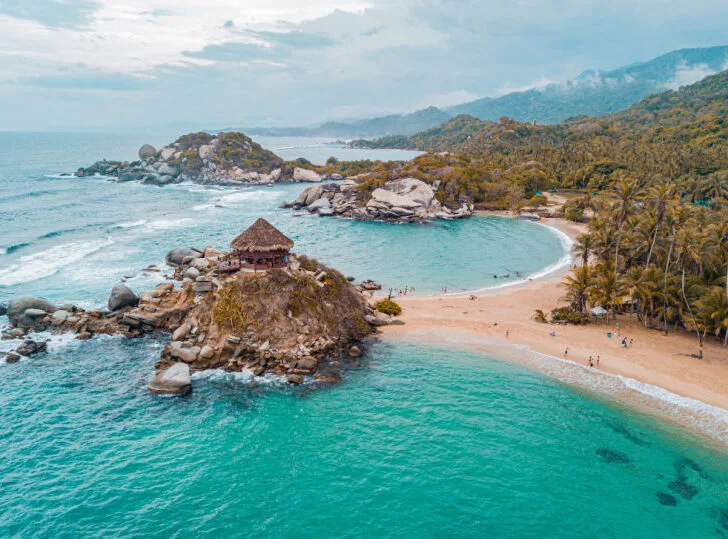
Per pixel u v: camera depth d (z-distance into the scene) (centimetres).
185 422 4578
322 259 11069
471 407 4928
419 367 5778
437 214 17112
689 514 3575
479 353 6159
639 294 6775
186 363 5538
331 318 6369
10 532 3231
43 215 14288
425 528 3394
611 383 5400
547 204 19175
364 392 5188
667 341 6488
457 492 3744
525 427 4606
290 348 5762
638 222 7525
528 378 5531
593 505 3653
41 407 4725
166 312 6388
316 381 5359
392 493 3722
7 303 6994
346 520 3450
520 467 4044
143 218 14875
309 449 4231
